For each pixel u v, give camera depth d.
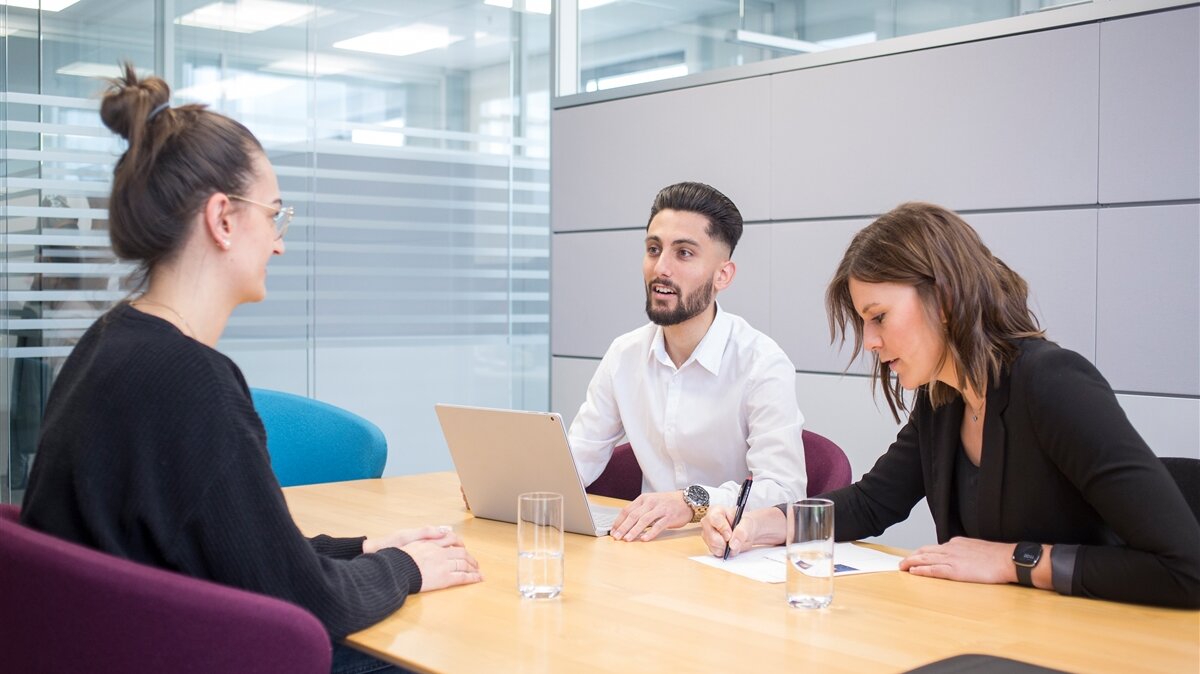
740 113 3.95
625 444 2.94
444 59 4.70
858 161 3.63
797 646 1.41
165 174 1.48
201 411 1.39
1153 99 3.00
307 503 2.54
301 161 4.32
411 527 2.27
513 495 2.25
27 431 3.80
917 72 3.48
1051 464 1.75
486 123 4.83
